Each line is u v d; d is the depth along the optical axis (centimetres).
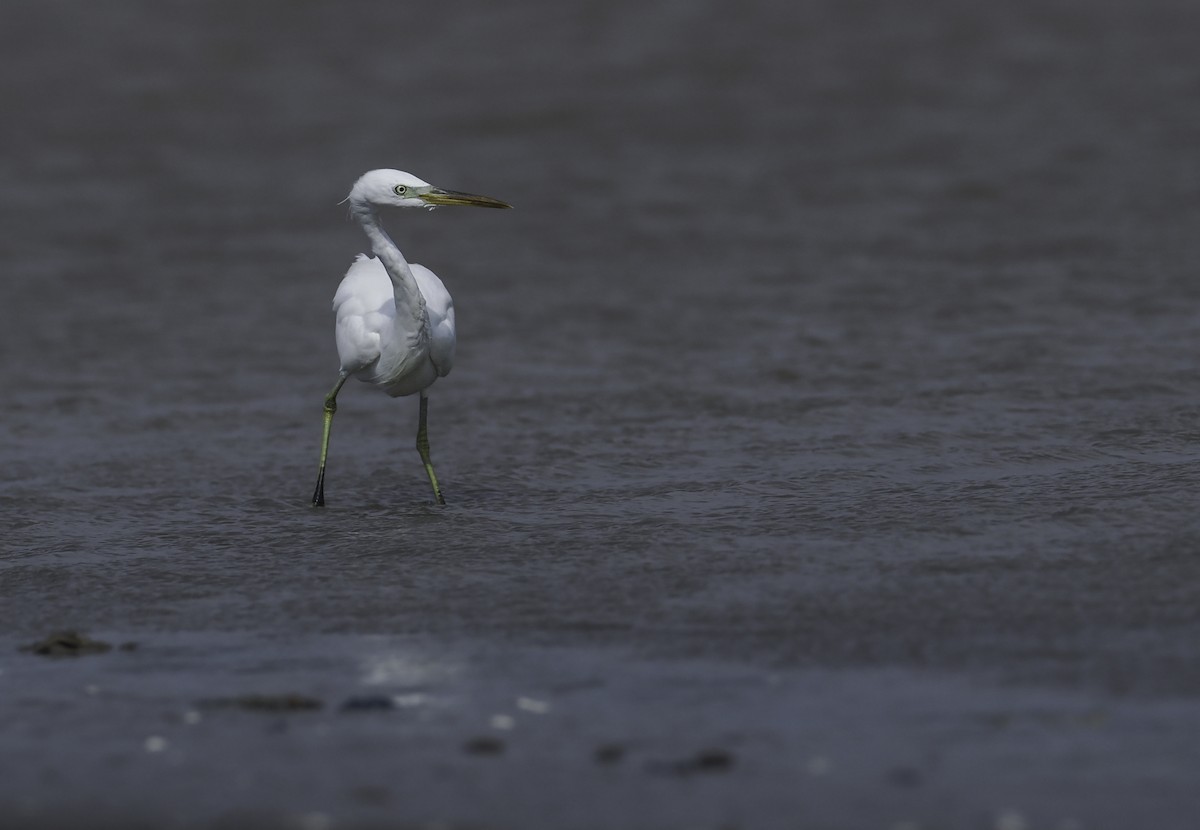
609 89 3653
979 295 1988
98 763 732
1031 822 639
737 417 1486
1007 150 2981
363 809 670
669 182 2838
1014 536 1074
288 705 806
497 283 2209
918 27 4275
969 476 1249
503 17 4512
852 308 1959
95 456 1446
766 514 1170
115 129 3416
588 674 843
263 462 1417
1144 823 634
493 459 1389
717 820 650
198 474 1380
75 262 2389
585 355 1792
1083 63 3794
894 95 3516
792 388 1585
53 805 686
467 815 661
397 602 1004
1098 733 725
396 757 727
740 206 2642
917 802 660
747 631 905
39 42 4338
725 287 2112
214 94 3734
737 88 3631
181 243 2502
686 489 1256
